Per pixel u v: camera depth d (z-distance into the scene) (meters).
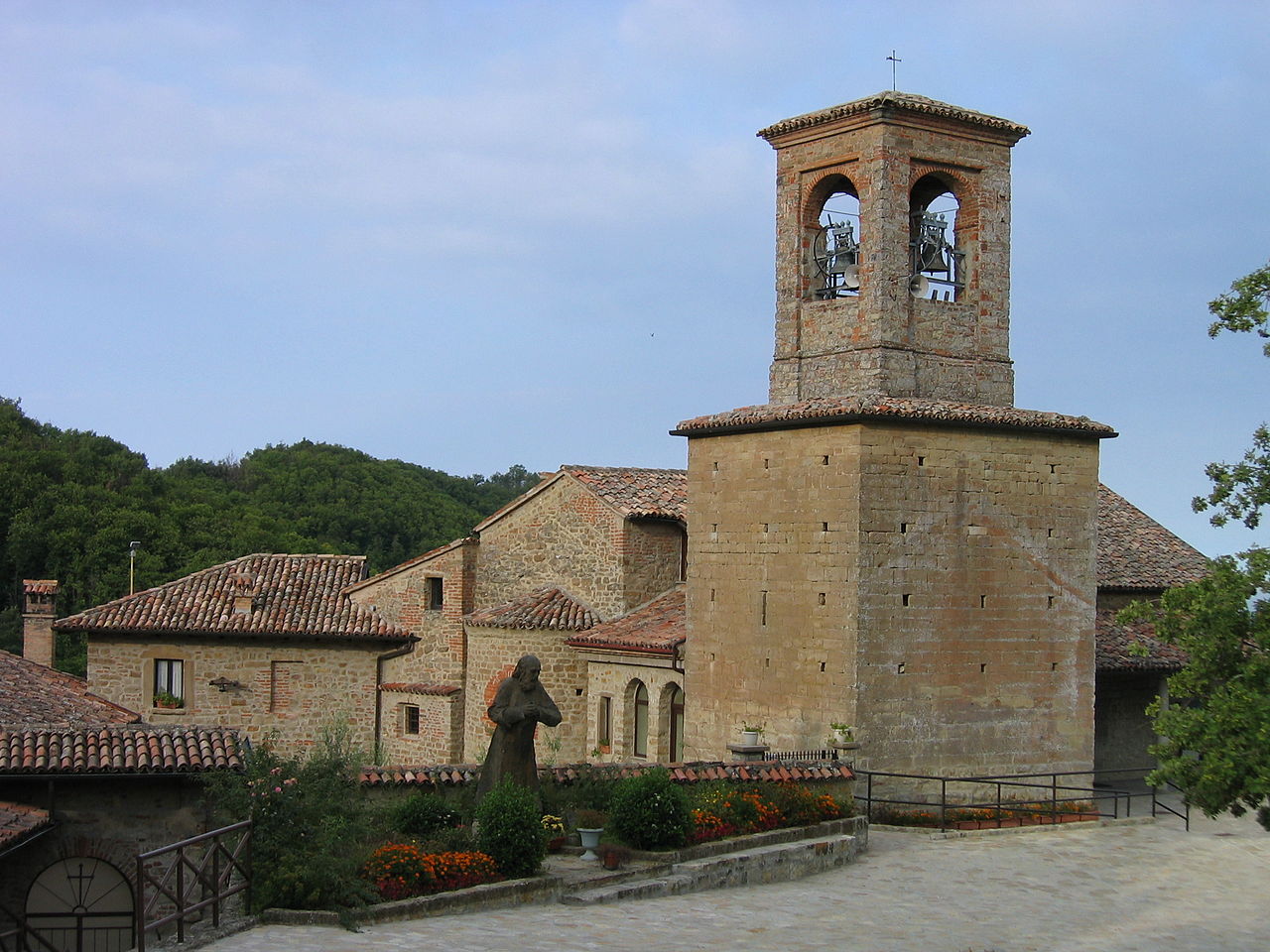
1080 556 36.59
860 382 35.16
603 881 24.97
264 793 22.97
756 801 29.12
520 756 26.89
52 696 34.50
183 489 87.19
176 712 47.78
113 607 48.75
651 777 27.14
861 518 33.56
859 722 33.34
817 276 37.22
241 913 21.41
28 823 27.66
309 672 48.38
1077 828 33.94
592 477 44.91
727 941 22.31
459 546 47.06
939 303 35.97
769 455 35.94
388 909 21.92
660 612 42.09
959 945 23.27
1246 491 25.34
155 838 29.03
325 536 89.38
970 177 36.53
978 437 35.16
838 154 36.03
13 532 73.62
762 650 35.84
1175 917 26.09
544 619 43.22
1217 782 23.39
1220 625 24.47
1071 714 36.22
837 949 22.41
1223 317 25.34
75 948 29.38
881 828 32.81
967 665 34.78
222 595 49.69
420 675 47.78
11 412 86.31
